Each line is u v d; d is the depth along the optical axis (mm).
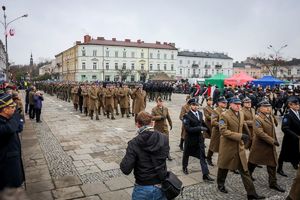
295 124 6043
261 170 6551
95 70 70438
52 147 8297
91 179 5754
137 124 3236
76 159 7117
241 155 4859
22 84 49938
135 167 3094
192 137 5906
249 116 7199
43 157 7270
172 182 3041
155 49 75875
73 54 74500
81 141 9086
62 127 11633
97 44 69938
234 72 92562
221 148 5098
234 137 4789
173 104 23062
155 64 76312
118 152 7797
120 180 5711
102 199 4820
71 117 14648
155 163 3033
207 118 7352
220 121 5074
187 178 5863
